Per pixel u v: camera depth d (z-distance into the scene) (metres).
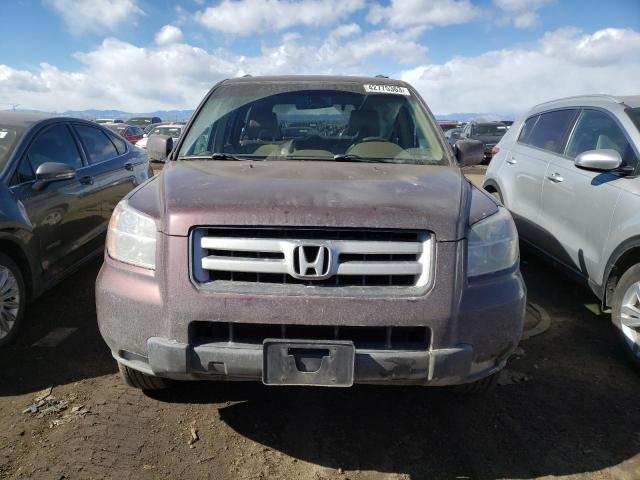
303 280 2.23
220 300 2.21
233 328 2.26
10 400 2.94
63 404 2.90
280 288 2.22
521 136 5.75
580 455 2.59
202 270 2.26
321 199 2.31
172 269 2.25
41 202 3.86
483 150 3.61
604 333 3.99
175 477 2.36
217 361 2.23
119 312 2.38
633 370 3.44
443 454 2.58
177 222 2.25
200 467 2.44
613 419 2.89
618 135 4.06
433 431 2.76
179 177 2.75
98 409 2.86
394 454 2.57
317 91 3.77
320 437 2.69
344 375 2.19
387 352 2.23
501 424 2.83
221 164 3.10
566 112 4.97
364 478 2.40
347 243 2.22
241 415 2.86
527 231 5.12
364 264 2.22
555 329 4.04
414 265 2.24
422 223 2.24
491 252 2.42
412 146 3.47
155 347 2.27
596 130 4.37
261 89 3.82
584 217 4.12
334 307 2.19
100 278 2.50
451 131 21.64
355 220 2.22
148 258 2.38
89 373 3.25
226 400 3.00
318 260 2.20
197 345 2.25
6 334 3.48
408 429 2.78
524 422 2.85
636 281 3.45
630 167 3.78
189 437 2.65
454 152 3.62
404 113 3.67
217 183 2.57
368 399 3.05
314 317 2.19
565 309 4.44
